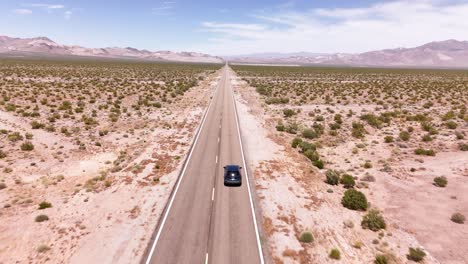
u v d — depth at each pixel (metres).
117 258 17.30
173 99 73.69
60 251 17.83
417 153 36.59
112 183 27.42
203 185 27.16
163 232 19.91
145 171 30.14
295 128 48.44
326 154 37.81
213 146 38.56
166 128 47.44
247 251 18.16
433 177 29.88
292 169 31.89
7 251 17.73
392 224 21.78
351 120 54.50
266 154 36.28
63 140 39.50
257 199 24.77
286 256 17.78
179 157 34.19
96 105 60.72
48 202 23.58
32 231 19.73
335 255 17.75
